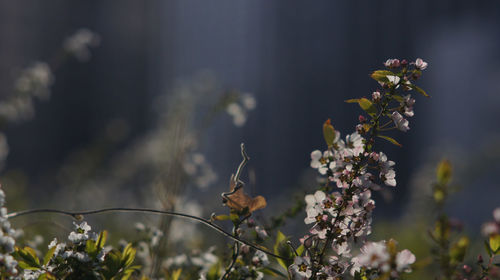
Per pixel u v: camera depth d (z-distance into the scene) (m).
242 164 1.60
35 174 17.98
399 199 9.88
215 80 6.21
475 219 9.36
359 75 16.44
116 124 8.20
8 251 1.26
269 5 17.84
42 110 18.66
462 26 14.78
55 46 19.64
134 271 1.62
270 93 17.25
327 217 1.48
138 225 2.14
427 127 14.49
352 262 1.47
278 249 1.69
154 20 20.20
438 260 1.26
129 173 7.81
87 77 19.89
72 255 1.44
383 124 1.52
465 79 14.30
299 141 16.59
